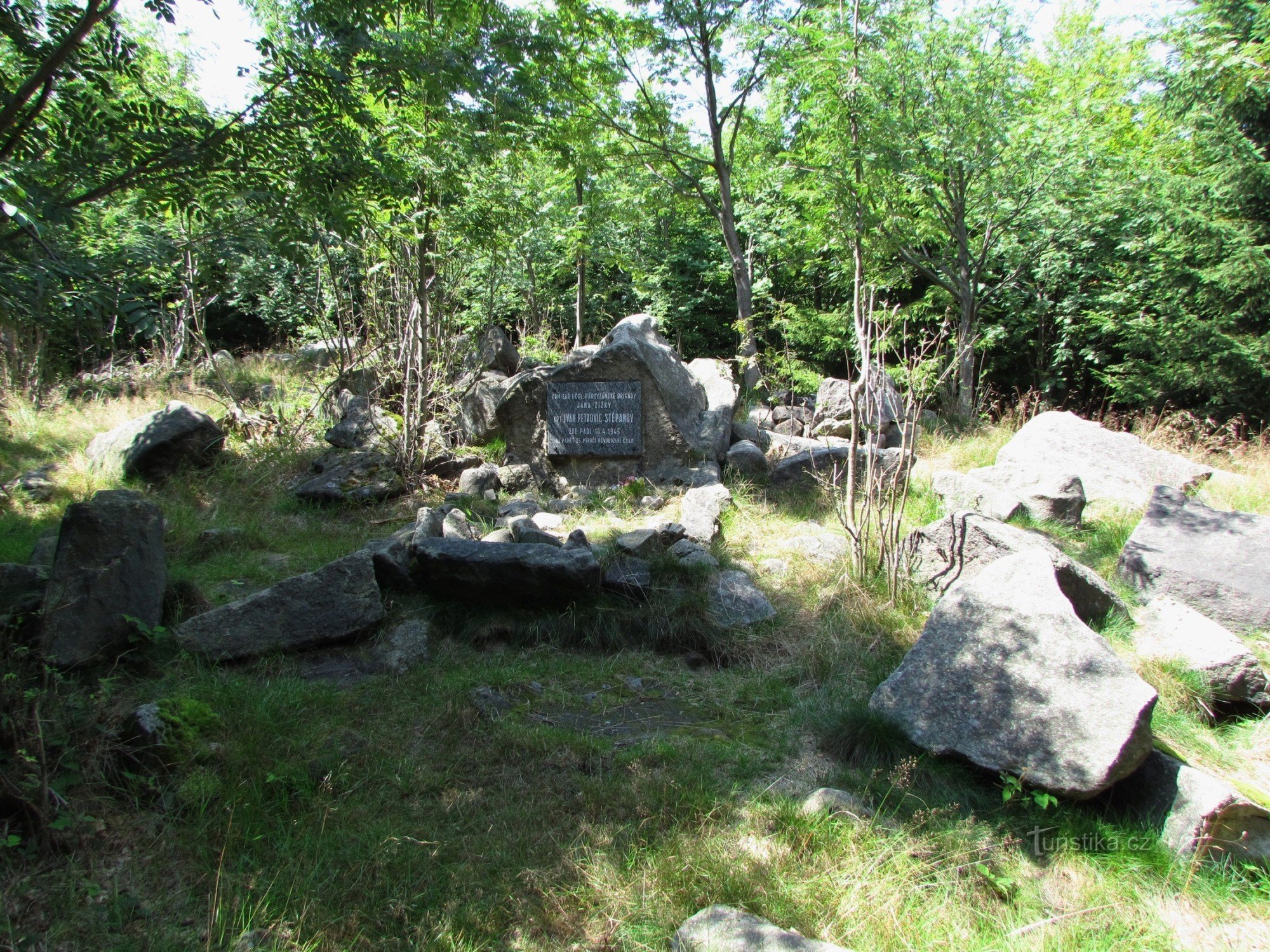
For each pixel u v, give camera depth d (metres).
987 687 3.69
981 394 12.80
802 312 15.46
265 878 3.06
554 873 3.12
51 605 4.09
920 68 10.90
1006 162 11.66
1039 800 3.34
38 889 2.92
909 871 3.12
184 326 11.86
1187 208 10.35
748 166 14.65
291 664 4.62
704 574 5.57
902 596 5.35
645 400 8.11
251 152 3.99
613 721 4.30
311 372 11.89
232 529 6.49
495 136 7.67
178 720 3.61
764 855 3.23
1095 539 6.44
